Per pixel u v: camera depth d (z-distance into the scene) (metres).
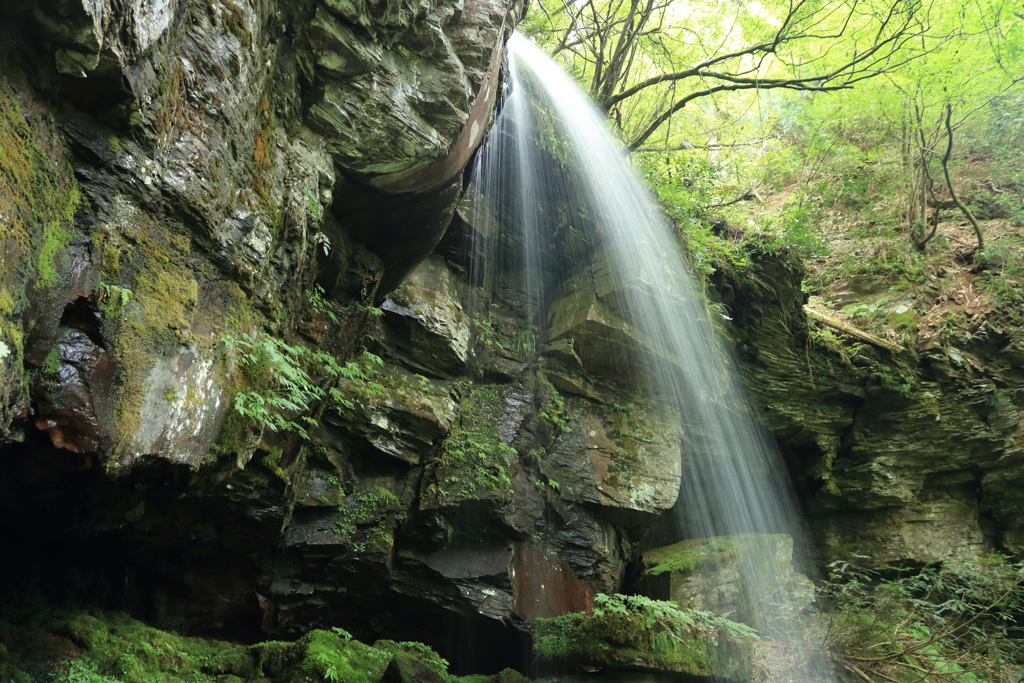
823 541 10.35
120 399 2.72
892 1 9.88
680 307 8.52
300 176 3.92
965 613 9.22
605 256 8.51
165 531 4.41
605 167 9.02
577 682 5.81
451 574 6.11
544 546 6.98
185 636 4.75
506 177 8.36
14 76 2.20
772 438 10.17
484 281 8.09
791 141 13.81
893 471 10.18
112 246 2.71
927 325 10.68
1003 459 10.15
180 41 2.98
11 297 2.14
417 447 6.36
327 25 3.79
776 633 7.94
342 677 4.16
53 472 2.85
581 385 8.14
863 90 11.96
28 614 3.86
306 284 4.45
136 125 2.75
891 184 12.44
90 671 3.72
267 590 5.15
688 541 8.92
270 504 4.69
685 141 10.98
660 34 10.13
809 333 9.80
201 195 3.15
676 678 5.89
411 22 4.10
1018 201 12.10
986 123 12.57
